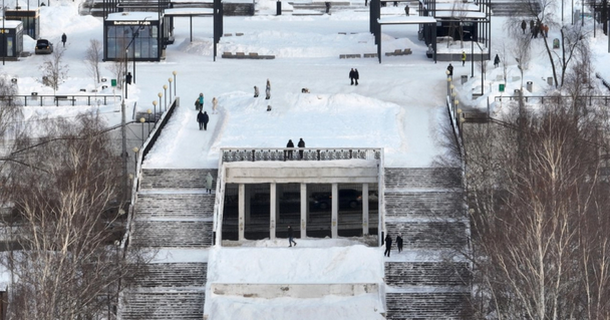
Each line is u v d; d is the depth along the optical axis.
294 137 194.75
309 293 157.62
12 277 145.50
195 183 180.50
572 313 136.88
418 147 190.50
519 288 139.75
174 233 169.88
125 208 174.38
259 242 175.50
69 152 171.38
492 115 198.62
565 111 181.75
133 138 197.25
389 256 163.75
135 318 155.38
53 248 147.00
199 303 157.50
